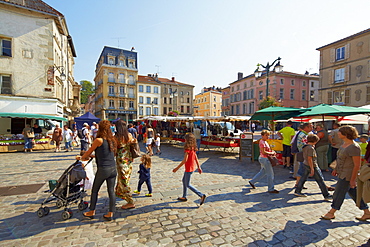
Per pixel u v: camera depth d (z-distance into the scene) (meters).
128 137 3.93
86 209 3.92
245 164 8.33
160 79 50.16
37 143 12.61
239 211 3.89
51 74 15.69
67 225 3.33
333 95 23.27
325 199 4.42
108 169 3.39
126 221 3.48
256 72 15.62
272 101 20.95
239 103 43.62
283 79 34.91
